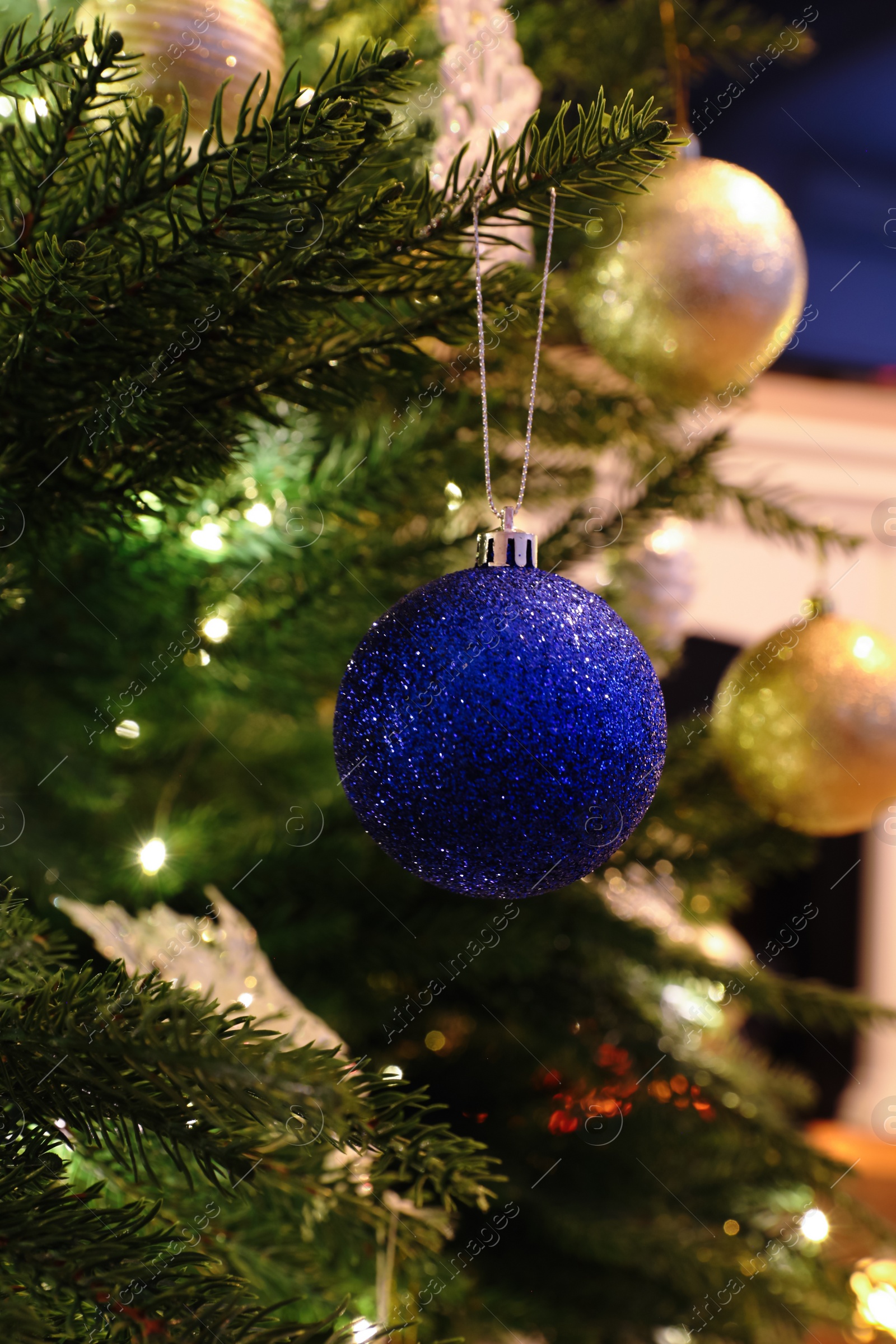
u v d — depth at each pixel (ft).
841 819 2.89
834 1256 3.25
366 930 2.91
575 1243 2.86
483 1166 2.07
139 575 2.60
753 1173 3.08
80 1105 2.03
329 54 2.77
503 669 2.09
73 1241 1.99
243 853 2.85
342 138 2.06
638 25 2.99
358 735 2.13
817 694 2.81
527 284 2.28
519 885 2.14
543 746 2.09
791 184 6.29
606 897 3.11
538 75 2.93
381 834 2.15
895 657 2.84
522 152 2.16
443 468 2.70
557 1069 3.03
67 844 2.74
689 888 3.20
